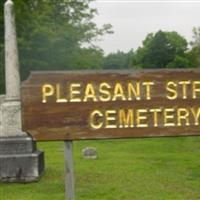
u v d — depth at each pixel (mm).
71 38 67438
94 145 34625
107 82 9797
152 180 19172
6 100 20219
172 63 108938
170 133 9867
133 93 9828
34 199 16141
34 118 9711
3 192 17516
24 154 19641
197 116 9914
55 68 64438
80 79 9773
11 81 20312
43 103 9727
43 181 19406
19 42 54062
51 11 69812
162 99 9867
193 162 25188
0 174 19469
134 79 9844
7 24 20547
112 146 34062
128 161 24969
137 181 18938
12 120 19984
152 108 9844
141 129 9820
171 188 17703
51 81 9742
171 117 9883
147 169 22031
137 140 38250
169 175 20438
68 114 9750
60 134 9734
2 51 50844
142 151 31172
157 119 9852
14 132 19984
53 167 22828
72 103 9750
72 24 73438
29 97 9711
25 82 9703
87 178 19594
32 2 62312
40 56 61531
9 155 19609
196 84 9922
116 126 9781
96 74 9789
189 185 18266
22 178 19453
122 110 9805
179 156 28062
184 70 9914
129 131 9805
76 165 23375
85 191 17188
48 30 61844
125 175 20250
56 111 9742
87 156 26297
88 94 9773
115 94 9805
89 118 9758
